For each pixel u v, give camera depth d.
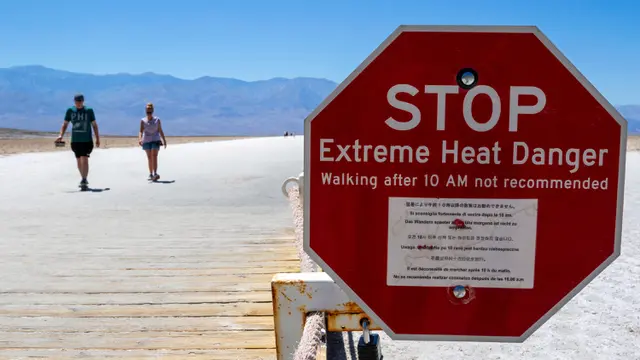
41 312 4.14
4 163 18.89
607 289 5.36
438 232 1.81
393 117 1.80
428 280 1.83
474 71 1.77
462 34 1.77
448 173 1.80
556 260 1.80
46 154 24.55
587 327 4.38
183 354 3.41
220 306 4.25
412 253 1.82
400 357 3.81
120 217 8.38
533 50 1.76
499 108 1.78
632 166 21.09
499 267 1.81
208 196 10.84
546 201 1.79
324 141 1.81
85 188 11.86
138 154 25.86
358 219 1.82
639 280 5.64
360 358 2.54
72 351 3.45
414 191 1.81
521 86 1.77
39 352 3.44
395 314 1.84
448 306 1.83
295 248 6.14
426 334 1.84
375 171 1.81
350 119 1.80
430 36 1.78
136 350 3.47
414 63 1.78
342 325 2.51
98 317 4.03
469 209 1.80
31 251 6.07
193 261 5.60
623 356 3.84
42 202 9.98
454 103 1.78
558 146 1.77
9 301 4.39
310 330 2.26
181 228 7.43
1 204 9.74
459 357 3.82
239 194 11.16
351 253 1.83
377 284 1.83
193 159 22.64
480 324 1.83
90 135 11.77
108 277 5.04
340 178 1.82
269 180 14.03
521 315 1.81
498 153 1.79
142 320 3.97
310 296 2.49
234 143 46.44
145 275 5.11
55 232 7.18
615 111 1.75
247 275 5.08
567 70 1.76
